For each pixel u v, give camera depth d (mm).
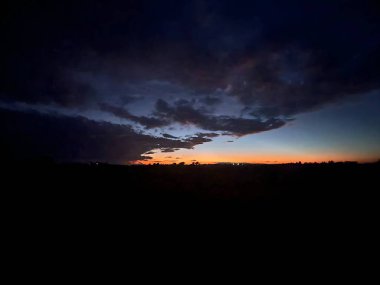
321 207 11977
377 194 14203
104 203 12617
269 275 5664
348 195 14398
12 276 5352
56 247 7023
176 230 8734
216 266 6082
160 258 6496
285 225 9312
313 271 5859
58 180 19609
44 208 11117
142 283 5234
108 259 6363
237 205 12516
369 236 8070
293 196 14883
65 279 5301
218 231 8656
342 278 5539
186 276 5578
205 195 15195
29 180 18422
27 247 6918
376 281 5418
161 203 12922
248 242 7688
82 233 8219
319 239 7914
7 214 9914
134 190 16766
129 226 9094
